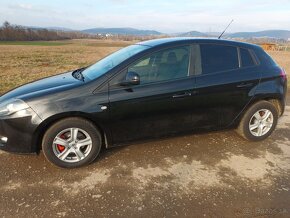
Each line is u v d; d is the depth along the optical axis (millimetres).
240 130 4246
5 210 2695
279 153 3980
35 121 3164
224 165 3607
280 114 4492
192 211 2730
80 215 2650
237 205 2826
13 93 3623
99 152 3604
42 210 2707
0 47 48094
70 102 3232
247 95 4031
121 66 3445
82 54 32500
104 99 3330
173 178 3285
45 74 13008
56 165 3393
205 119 3934
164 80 3594
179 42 3787
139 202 2848
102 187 3088
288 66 16531
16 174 3305
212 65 3871
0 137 3330
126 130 3578
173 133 3848
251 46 4211
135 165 3557
